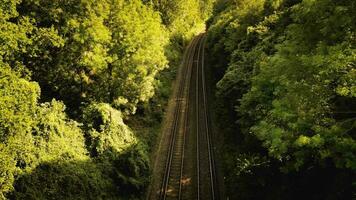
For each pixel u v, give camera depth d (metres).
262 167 17.34
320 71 9.32
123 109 28.73
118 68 26.88
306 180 14.03
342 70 9.49
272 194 16.27
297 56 11.08
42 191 16.55
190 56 61.09
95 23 23.22
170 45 57.94
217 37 50.81
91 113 22.97
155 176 23.98
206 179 23.16
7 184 14.62
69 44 23.80
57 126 19.27
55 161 18.05
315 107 9.78
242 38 33.66
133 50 26.95
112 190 20.41
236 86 26.61
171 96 40.38
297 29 11.44
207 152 26.69
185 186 22.55
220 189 21.92
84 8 23.55
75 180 18.12
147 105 32.94
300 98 10.09
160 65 30.91
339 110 10.67
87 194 18.41
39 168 17.11
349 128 9.59
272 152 10.96
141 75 28.08
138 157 23.17
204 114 34.72
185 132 30.67
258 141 18.89
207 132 29.84
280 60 11.96
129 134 24.52
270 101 14.91
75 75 24.95
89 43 23.83
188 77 48.09
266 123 11.84
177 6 62.12
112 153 22.00
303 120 9.78
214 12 94.25
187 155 26.53
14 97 15.06
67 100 25.11
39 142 17.81
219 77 39.97
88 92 25.91
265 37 26.69
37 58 23.72
